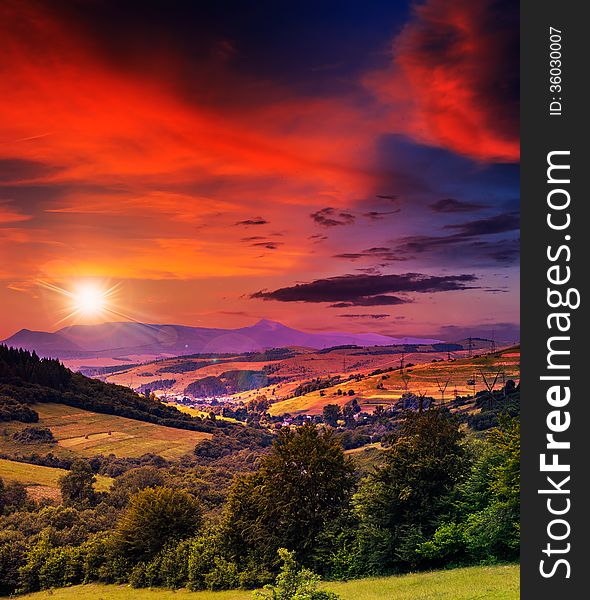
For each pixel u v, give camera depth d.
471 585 36.50
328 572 57.25
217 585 60.41
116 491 136.62
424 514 52.38
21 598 72.12
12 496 127.38
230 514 65.44
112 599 62.31
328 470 60.91
